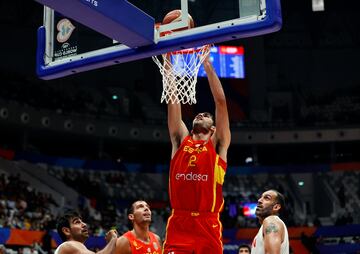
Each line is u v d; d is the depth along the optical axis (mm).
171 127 3791
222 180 3496
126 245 5223
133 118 24828
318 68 28906
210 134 3604
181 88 3990
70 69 4473
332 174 25594
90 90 26125
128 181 23844
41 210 17312
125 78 27219
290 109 27703
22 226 15125
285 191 24938
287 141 25453
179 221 3404
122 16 3803
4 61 24703
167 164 25781
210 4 3965
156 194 23922
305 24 29359
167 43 4055
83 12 3629
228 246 19594
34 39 25594
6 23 25172
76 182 21203
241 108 25844
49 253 14164
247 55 27656
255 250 3885
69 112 22875
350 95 27672
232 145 26078
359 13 29234
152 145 26297
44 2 3496
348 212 23047
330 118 26531
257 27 3684
